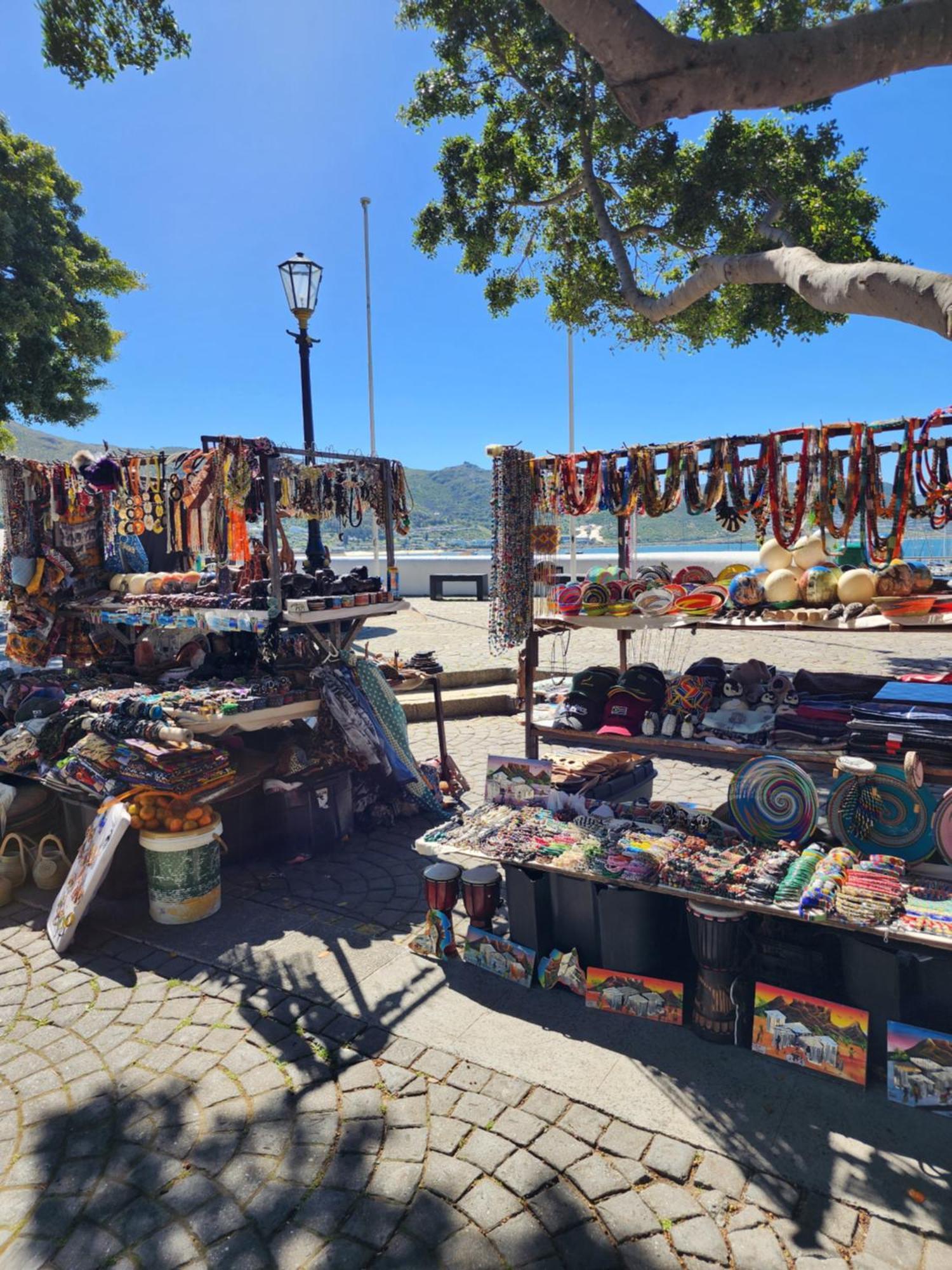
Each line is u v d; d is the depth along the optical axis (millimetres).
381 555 21625
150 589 5824
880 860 3061
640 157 8727
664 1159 2443
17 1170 2473
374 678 5477
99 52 5137
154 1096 2801
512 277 10484
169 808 4176
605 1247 2143
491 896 3646
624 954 3236
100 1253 2166
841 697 4121
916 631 3441
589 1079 2828
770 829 3398
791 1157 2438
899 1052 2652
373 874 4773
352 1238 2189
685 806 3799
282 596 5004
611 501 4766
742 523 4312
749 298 9273
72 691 5629
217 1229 2234
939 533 3945
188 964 3736
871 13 2316
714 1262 2092
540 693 5961
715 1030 3008
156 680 5629
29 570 6047
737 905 2924
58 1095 2820
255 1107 2727
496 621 5066
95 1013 3340
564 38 7762
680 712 4363
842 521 3924
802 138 8742
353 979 3561
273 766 5090
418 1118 2656
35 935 4082
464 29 8055
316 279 7234
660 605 4340
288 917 4207
